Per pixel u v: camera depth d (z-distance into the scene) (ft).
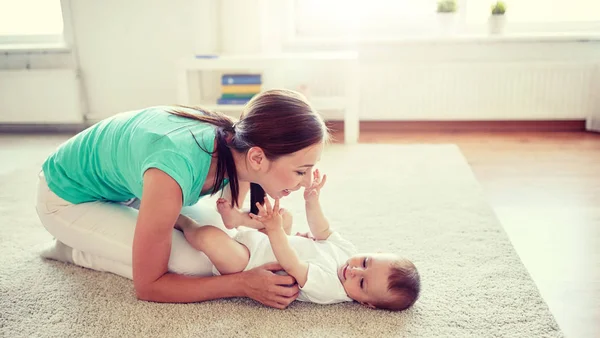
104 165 4.99
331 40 11.74
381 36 12.20
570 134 11.46
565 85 11.31
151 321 4.79
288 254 4.87
